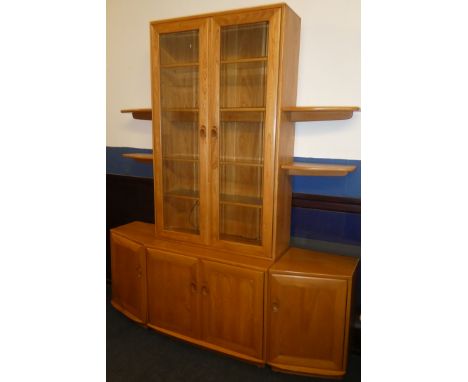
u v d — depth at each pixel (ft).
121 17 9.16
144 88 9.19
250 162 7.18
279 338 6.50
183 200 7.77
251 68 6.79
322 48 6.85
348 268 6.42
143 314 7.86
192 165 7.64
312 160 7.25
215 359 7.01
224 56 6.65
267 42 6.37
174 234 7.66
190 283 7.11
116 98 9.68
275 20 5.97
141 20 8.88
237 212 7.38
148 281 7.70
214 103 6.72
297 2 6.93
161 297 7.52
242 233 7.41
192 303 7.15
